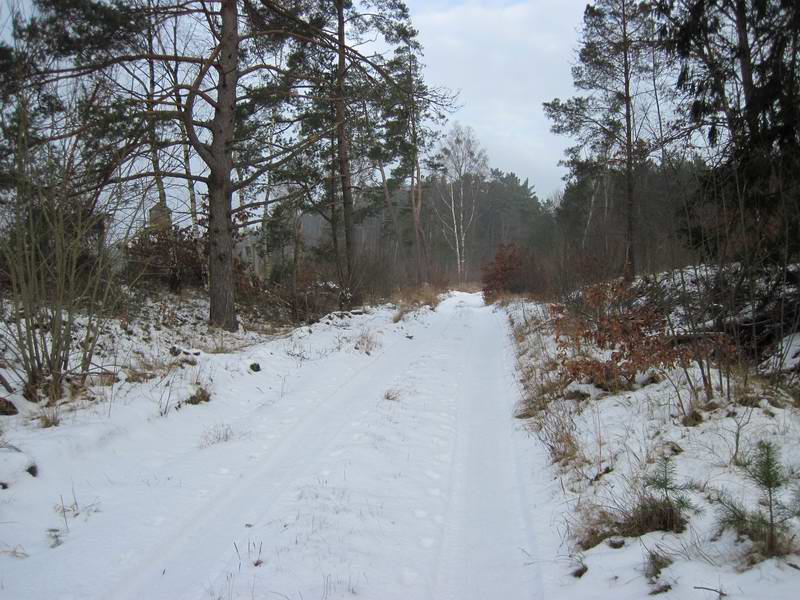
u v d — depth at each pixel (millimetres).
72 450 5762
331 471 5754
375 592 3773
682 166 7062
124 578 3869
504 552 4348
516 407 8289
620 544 3938
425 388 9609
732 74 7816
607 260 12086
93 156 8070
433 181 40312
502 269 28031
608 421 6289
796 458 4348
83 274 8430
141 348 10570
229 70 12531
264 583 3803
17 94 7164
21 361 7539
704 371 6633
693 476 4484
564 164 20078
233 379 9328
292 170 17938
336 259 19562
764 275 6848
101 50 10883
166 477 5652
